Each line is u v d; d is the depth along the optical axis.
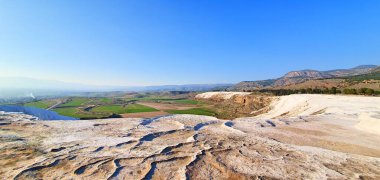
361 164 8.52
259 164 8.41
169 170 7.75
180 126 15.51
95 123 16.11
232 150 10.06
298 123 17.58
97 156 9.05
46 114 63.06
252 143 11.28
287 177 7.30
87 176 7.19
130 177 7.14
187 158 8.98
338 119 19.84
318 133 14.06
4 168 7.70
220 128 15.14
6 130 13.43
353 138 12.84
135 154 9.35
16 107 76.56
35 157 8.80
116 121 17.17
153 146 10.55
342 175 7.50
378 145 11.46
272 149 10.32
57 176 7.17
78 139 11.57
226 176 7.30
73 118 57.94
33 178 6.99
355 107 29.70
